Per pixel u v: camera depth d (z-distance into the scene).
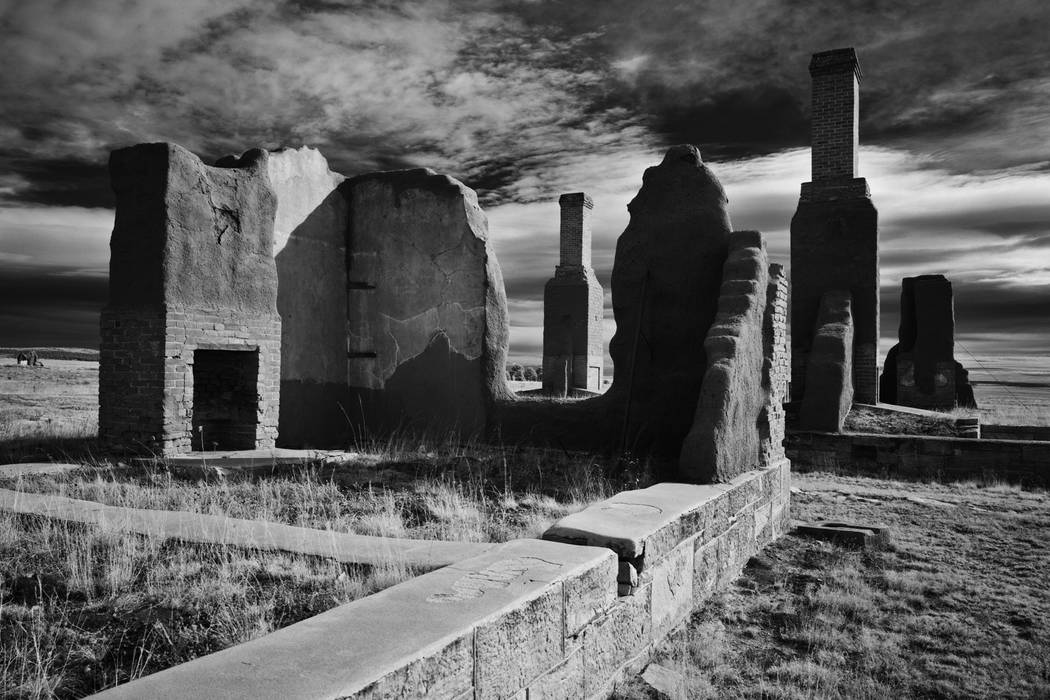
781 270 8.59
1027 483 11.96
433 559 4.34
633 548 4.15
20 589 3.98
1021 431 16.86
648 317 9.24
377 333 11.87
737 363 6.99
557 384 26.53
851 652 4.74
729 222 9.08
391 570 4.19
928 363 21.73
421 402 11.42
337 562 4.36
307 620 2.81
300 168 11.09
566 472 8.37
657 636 4.57
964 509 9.50
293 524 5.86
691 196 9.12
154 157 8.45
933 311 21.77
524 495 7.39
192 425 9.42
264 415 9.71
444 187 11.35
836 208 15.77
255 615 3.65
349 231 12.15
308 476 7.73
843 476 12.67
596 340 27.59
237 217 9.38
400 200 11.71
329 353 11.70
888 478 12.61
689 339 8.99
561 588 3.43
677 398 8.98
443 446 10.30
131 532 4.85
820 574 6.37
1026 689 4.25
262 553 4.53
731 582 6.16
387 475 8.19
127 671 3.14
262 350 9.70
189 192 8.68
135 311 8.49
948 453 12.51
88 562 4.19
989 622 5.30
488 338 10.95
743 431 7.13
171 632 3.48
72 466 7.68
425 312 11.44
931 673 4.45
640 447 9.13
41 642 3.32
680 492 5.86
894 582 6.14
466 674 2.73
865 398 15.54
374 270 11.91
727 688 4.15
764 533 7.36
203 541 4.71
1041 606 5.65
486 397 10.89
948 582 6.19
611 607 3.96
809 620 5.20
